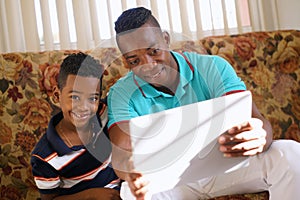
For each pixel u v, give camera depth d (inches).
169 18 80.7
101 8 79.0
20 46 76.7
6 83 61.0
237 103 40.1
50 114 61.6
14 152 59.9
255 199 48.6
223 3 82.8
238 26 84.0
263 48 71.5
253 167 46.9
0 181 59.1
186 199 48.4
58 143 47.2
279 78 71.5
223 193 49.1
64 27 77.5
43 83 62.1
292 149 45.4
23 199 59.3
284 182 44.6
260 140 43.6
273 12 86.2
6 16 75.7
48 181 48.2
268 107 69.6
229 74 48.8
